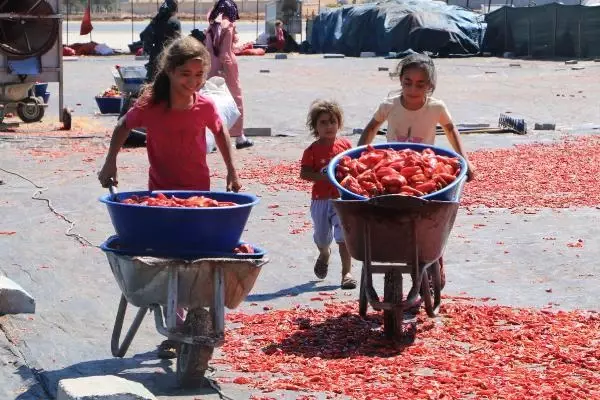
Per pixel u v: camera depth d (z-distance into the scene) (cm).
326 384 1198
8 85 4094
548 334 1427
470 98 5538
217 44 3503
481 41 9769
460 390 1173
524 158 3334
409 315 1542
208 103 1330
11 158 3309
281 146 3666
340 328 1471
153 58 3619
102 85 6462
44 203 2522
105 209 2452
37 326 1487
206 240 1181
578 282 1766
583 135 3988
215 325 1179
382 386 1193
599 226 2256
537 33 9350
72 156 3359
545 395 1154
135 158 3338
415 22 9706
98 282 1755
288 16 11456
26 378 1259
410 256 1368
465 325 1475
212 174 3005
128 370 1287
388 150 1473
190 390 1198
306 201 2566
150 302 1202
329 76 7150
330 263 1919
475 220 2331
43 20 4059
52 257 1941
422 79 1560
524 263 1914
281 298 1672
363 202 1344
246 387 1202
